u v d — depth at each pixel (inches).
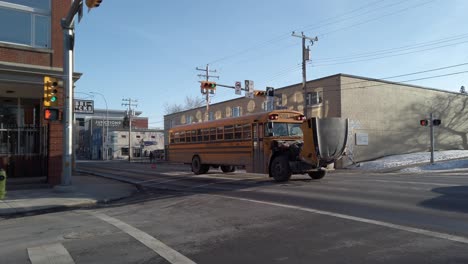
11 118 809.5
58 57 681.6
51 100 577.9
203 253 244.8
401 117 1385.3
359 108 1269.7
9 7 658.2
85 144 4229.8
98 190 643.5
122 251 253.9
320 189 518.9
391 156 1316.4
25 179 706.8
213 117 2005.4
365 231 280.7
